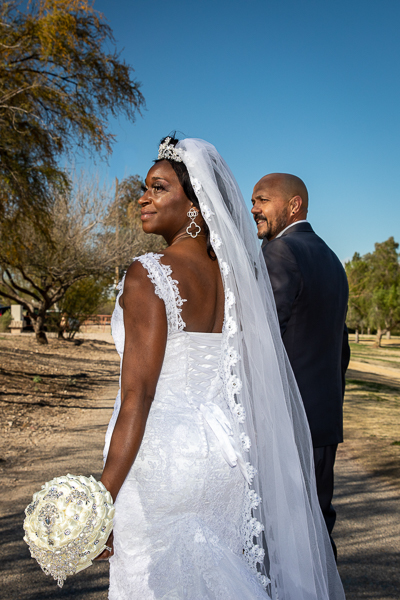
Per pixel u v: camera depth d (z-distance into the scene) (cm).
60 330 2297
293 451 164
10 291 1975
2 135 879
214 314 147
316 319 210
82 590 282
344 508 420
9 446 586
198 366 140
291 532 161
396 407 966
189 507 133
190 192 150
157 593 128
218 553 133
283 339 211
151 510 132
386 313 4647
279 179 238
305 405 210
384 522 389
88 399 977
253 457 157
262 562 151
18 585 283
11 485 452
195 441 133
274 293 203
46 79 908
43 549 106
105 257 1822
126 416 122
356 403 1008
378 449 620
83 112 966
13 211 1043
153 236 2073
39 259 1725
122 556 133
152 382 127
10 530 354
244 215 169
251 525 146
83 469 508
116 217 1844
